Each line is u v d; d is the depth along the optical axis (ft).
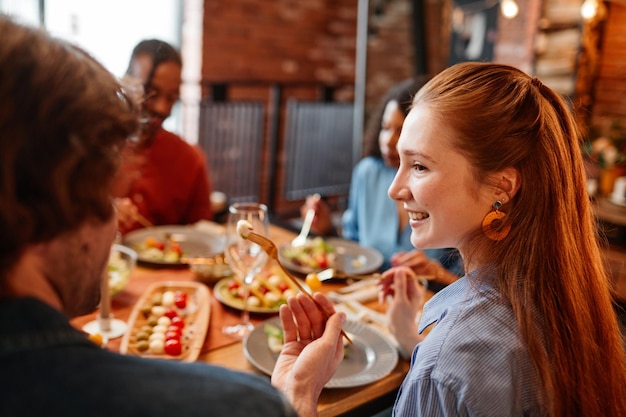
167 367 1.70
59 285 1.72
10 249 1.52
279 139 16.74
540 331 2.71
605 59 9.52
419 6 11.86
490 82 2.88
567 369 2.69
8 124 1.44
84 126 1.54
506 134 2.77
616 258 8.33
